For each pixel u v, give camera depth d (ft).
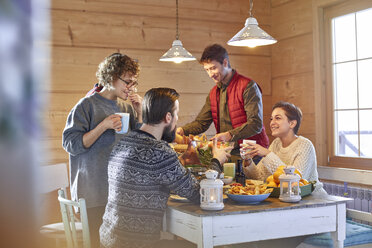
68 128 6.97
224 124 10.34
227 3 13.42
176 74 12.78
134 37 12.23
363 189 9.64
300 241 7.08
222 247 8.24
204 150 7.72
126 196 5.38
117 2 12.00
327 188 10.55
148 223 5.36
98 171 7.04
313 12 12.19
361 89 11.10
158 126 5.74
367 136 10.94
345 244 7.11
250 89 9.71
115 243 5.43
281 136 8.13
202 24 13.10
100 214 7.05
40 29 0.30
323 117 12.03
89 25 11.71
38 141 0.29
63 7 11.43
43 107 0.30
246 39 8.23
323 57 12.09
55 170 9.45
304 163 7.54
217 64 9.73
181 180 5.46
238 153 9.77
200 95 13.10
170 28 12.67
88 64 11.69
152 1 12.44
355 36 11.27
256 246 7.30
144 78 12.37
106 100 7.32
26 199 0.29
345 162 11.44
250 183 6.49
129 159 5.42
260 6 13.87
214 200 5.44
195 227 5.34
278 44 13.73
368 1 10.83
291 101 13.24
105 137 7.14
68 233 6.61
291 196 5.93
